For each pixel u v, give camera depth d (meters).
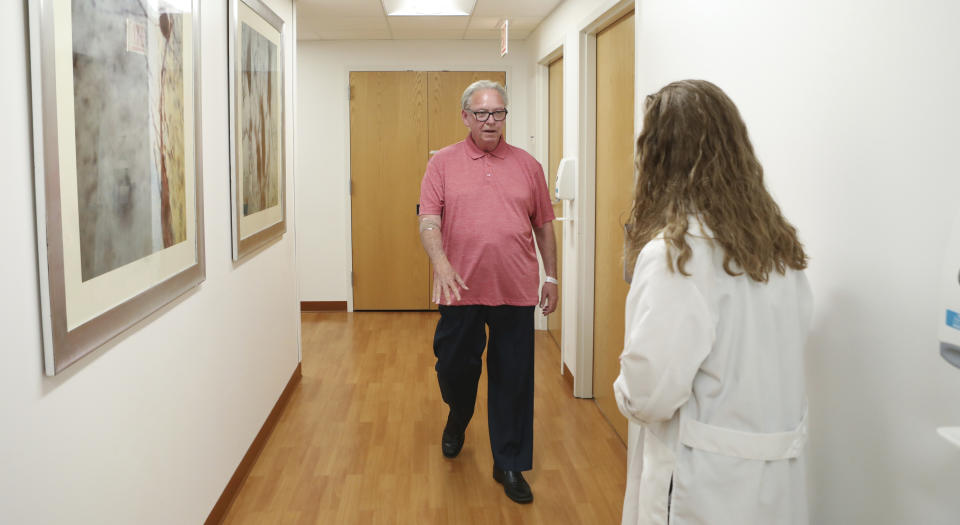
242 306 3.00
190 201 2.24
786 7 1.62
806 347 1.56
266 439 3.42
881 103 1.26
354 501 2.79
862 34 1.32
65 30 1.40
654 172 1.35
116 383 1.71
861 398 1.35
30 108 1.32
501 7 4.64
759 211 1.26
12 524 1.25
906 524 1.22
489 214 2.69
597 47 3.87
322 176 6.37
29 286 1.31
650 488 1.35
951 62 1.08
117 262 1.67
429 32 5.72
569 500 2.81
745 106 1.86
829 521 1.48
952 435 0.98
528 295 2.75
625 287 3.36
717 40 2.04
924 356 1.16
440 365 2.94
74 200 1.45
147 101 1.85
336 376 4.49
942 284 0.98
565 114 4.33
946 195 1.09
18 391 1.27
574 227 4.12
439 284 2.66
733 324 1.24
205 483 2.45
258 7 3.27
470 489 2.91
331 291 6.51
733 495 1.24
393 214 6.40
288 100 4.19
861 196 1.33
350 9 4.75
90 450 1.56
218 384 2.62
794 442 1.27
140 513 1.86
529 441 2.84
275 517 2.66
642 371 1.23
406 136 6.30
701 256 1.22
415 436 3.49
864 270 1.33
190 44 2.23
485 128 2.65
